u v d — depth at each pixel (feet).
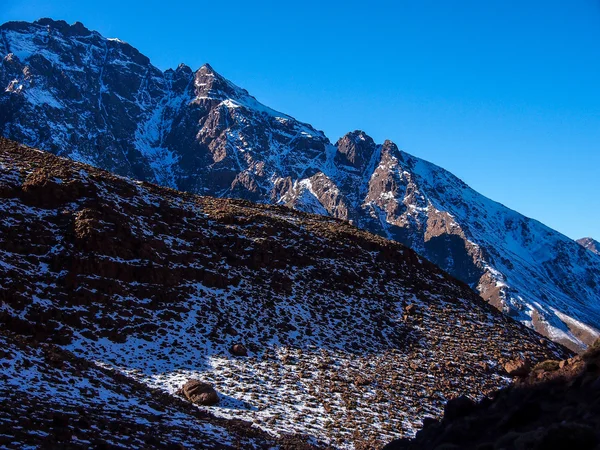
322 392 130.11
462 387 147.54
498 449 59.26
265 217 221.25
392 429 115.96
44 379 85.40
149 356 128.88
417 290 206.69
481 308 212.23
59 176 179.42
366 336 166.20
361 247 223.71
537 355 181.68
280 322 159.94
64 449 59.21
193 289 161.07
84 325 129.80
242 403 116.37
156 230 179.73
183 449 72.28
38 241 149.79
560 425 54.08
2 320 118.42
